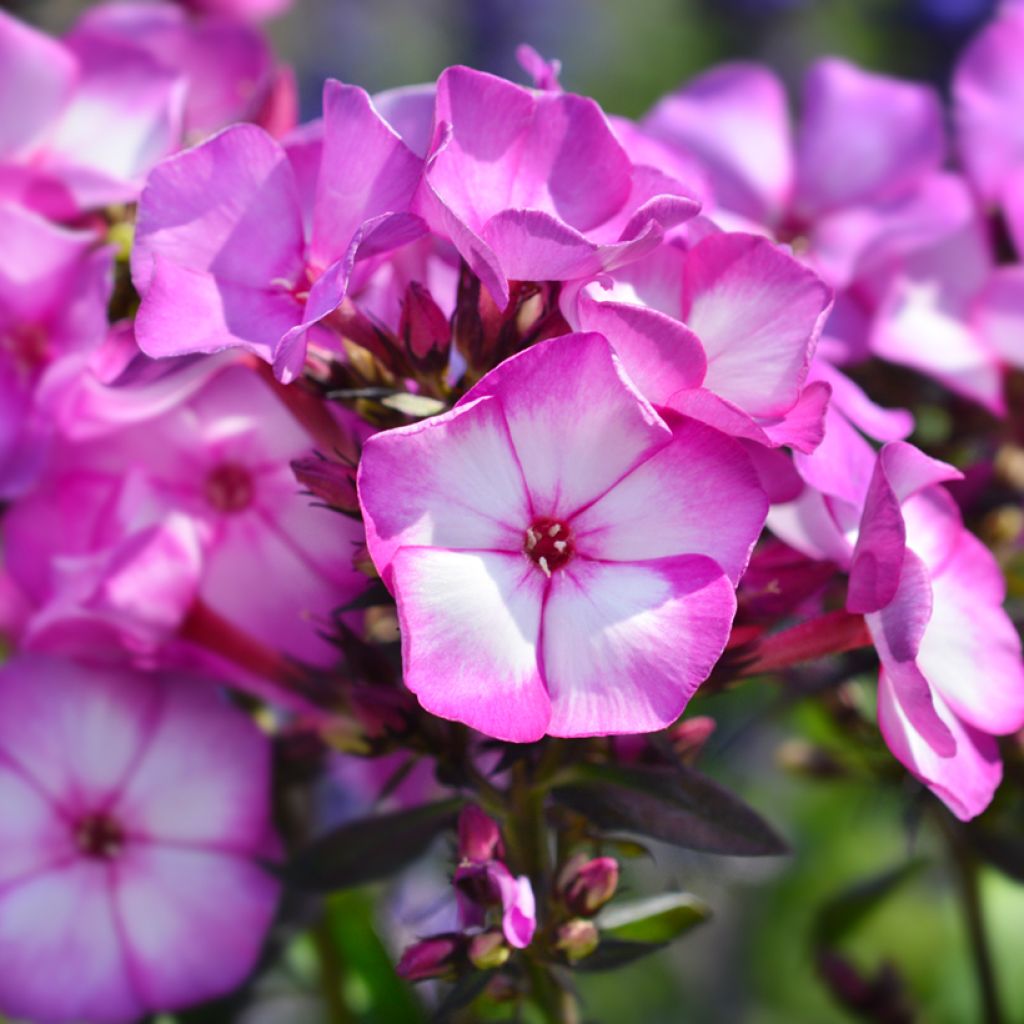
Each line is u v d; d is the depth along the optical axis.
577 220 0.28
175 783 0.31
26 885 0.31
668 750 0.28
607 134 0.28
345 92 0.28
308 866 0.30
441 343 0.29
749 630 0.29
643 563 0.27
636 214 0.27
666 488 0.27
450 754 0.29
